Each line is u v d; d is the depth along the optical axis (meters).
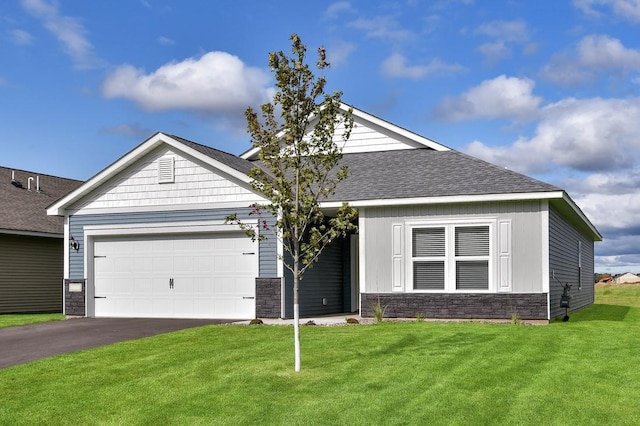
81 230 19.31
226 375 10.05
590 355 11.23
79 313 19.11
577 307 23.67
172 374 10.23
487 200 15.98
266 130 10.82
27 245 24.39
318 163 11.12
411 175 18.17
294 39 10.59
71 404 8.79
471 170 17.83
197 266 18.22
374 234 17.12
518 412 8.06
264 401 8.70
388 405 8.38
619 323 15.79
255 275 17.53
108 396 9.12
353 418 7.93
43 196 27.58
